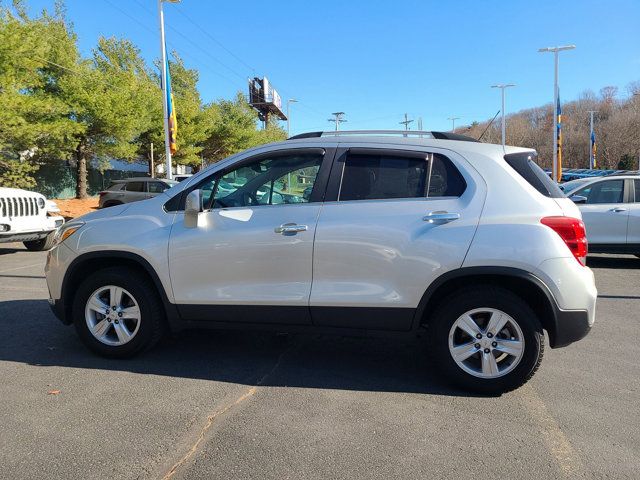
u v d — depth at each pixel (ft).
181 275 14.11
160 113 97.40
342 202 13.43
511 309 12.44
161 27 78.18
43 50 60.54
